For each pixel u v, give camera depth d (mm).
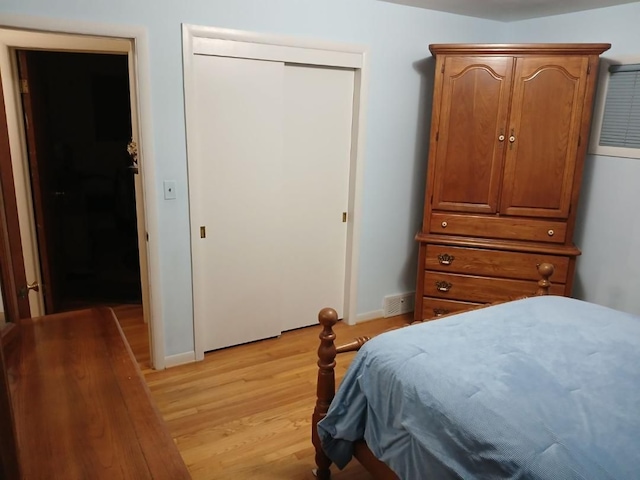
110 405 1144
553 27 3490
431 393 1460
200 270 2945
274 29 2865
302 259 3453
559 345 1745
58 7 2264
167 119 2643
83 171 4797
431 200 3299
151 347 2922
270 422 2453
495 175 3158
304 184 3322
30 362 1316
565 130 3006
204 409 2549
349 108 3371
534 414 1327
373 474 1767
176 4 2537
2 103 1428
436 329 1862
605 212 3262
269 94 2969
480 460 1273
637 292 3117
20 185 3129
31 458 973
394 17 3271
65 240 4660
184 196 2789
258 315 3293
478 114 3109
